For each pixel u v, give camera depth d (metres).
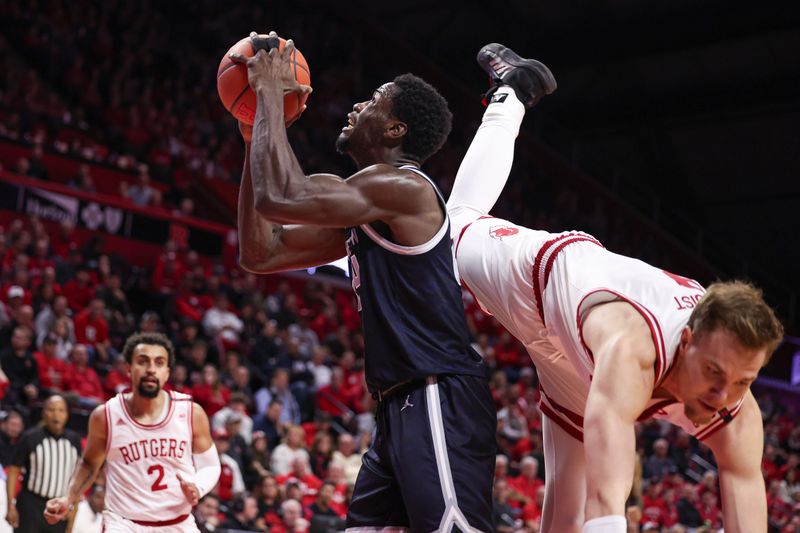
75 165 13.20
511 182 20.00
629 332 2.25
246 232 2.76
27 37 15.43
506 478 10.38
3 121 13.16
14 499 6.50
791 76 19.53
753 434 2.45
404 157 2.68
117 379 9.57
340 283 14.87
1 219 11.63
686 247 21.06
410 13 21.92
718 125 20.67
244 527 7.68
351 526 2.67
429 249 2.55
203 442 4.66
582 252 2.63
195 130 16.28
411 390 2.55
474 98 20.95
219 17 19.48
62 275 11.01
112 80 15.73
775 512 12.52
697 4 18.88
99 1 17.20
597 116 21.88
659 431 13.48
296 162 2.45
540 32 20.73
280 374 10.44
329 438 9.54
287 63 2.57
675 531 9.28
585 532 2.06
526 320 2.78
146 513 4.46
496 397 12.41
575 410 2.92
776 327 2.08
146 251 12.83
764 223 21.14
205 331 11.45
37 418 8.14
